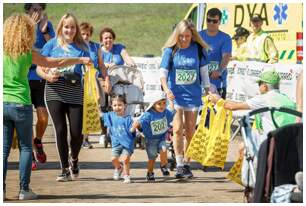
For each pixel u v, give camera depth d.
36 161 21.69
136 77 25.48
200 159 18.69
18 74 16.11
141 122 19.62
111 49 26.12
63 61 16.97
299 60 30.28
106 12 77.81
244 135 15.41
